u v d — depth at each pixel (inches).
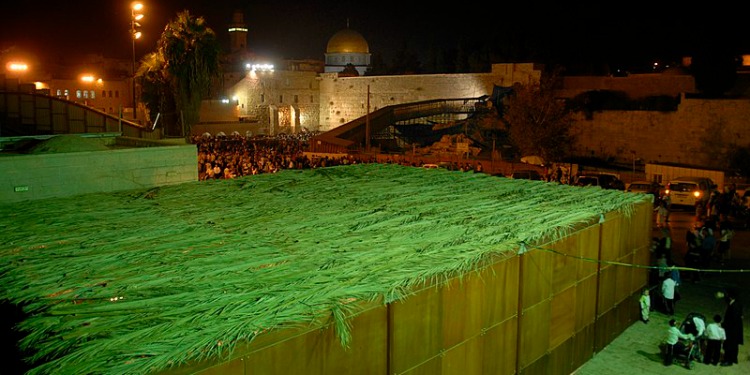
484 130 2373.3
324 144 2090.3
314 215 385.4
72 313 212.5
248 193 459.5
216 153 1270.9
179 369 187.3
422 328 275.0
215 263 276.5
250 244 310.5
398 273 269.1
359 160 1294.3
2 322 238.2
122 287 240.8
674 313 529.0
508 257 326.6
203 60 1315.2
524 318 349.4
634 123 1979.6
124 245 304.3
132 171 517.0
